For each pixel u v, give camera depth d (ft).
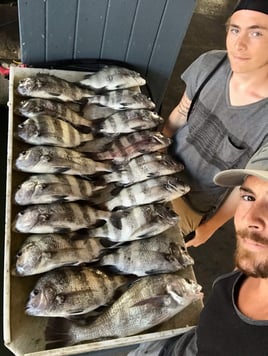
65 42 4.33
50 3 3.92
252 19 2.89
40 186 3.41
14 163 3.58
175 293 3.17
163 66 4.71
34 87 3.95
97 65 4.57
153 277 3.28
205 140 3.61
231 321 2.13
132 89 4.36
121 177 3.75
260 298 2.09
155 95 5.04
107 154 3.86
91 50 4.46
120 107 4.16
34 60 4.46
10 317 2.96
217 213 4.03
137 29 4.26
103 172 3.79
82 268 3.23
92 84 4.22
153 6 4.05
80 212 3.44
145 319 3.10
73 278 3.12
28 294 3.10
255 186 2.15
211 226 4.17
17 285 3.10
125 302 3.14
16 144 3.73
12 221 3.32
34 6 3.93
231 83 3.28
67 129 3.84
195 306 3.29
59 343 2.96
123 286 3.30
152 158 3.85
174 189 3.74
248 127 3.25
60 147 3.75
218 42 8.09
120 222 3.48
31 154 3.57
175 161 3.88
